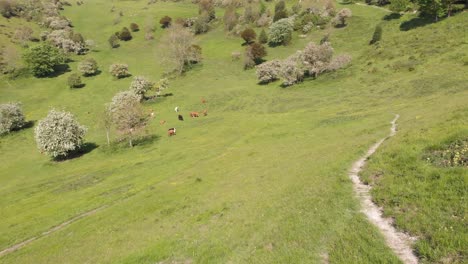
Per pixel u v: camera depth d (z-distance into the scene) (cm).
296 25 14775
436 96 5131
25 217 3978
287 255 1566
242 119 7112
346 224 1681
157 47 16638
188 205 3078
